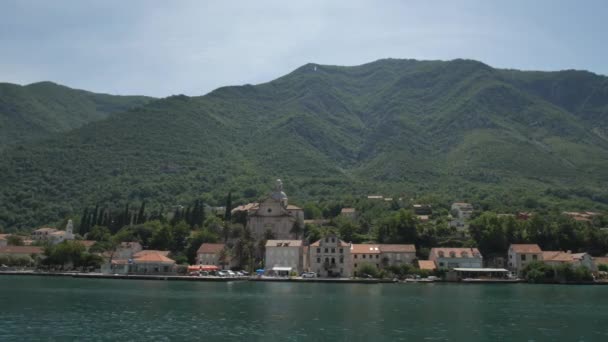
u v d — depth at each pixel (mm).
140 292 167500
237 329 101625
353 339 93562
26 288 173625
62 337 92875
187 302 141375
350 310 128000
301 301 146375
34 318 110875
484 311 128500
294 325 106250
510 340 94438
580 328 106250
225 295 161375
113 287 185625
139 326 103500
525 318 118000
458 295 167125
